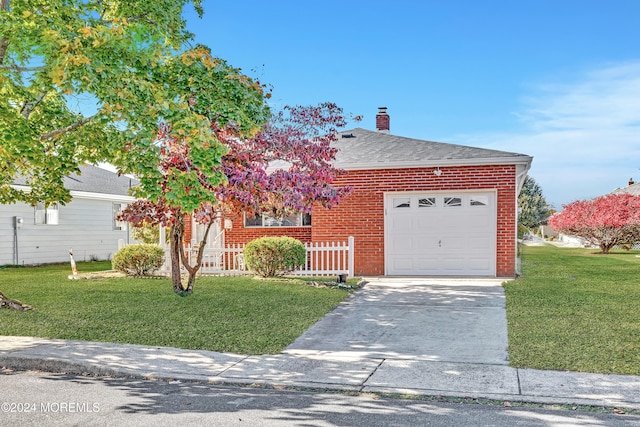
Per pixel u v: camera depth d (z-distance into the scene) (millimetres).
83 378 6414
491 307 10344
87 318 9414
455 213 15039
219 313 9812
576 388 5715
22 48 8586
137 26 9414
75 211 23359
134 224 12289
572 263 19750
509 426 4746
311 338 8211
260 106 10008
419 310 10242
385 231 15438
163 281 14227
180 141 9070
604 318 8992
